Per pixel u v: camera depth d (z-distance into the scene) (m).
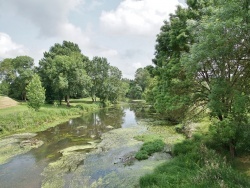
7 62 62.25
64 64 52.47
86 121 39.25
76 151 20.55
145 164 15.45
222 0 8.89
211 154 12.77
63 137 26.69
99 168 15.67
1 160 18.47
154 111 47.78
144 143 20.34
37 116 35.75
